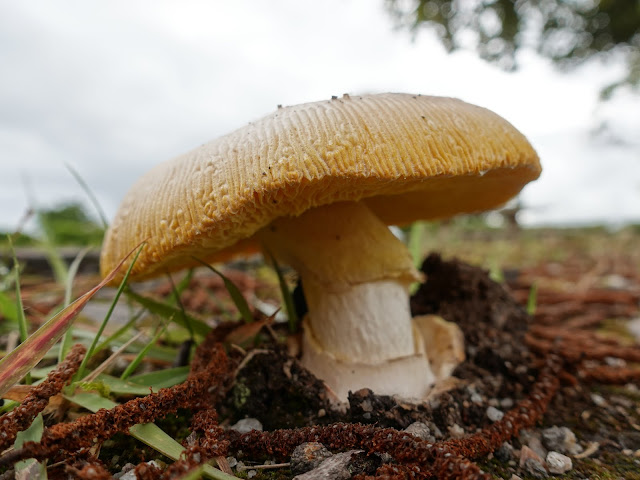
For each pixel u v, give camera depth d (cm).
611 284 29
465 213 13
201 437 7
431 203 11
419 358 9
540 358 10
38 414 6
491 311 11
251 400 8
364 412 8
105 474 5
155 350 10
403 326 9
